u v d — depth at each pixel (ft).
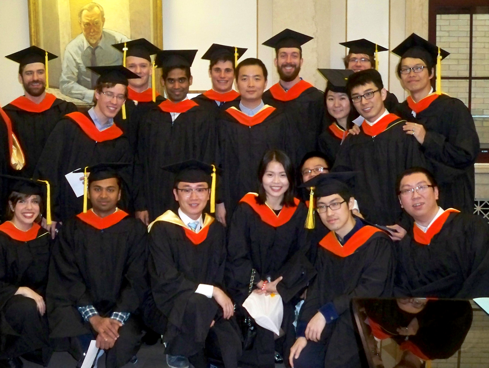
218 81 15.28
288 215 11.89
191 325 10.76
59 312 11.19
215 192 13.26
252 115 13.73
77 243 11.75
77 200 12.97
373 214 12.14
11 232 11.85
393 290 10.59
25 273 11.89
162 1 18.74
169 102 14.21
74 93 18.53
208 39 18.81
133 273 11.75
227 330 10.94
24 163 14.12
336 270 10.59
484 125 19.63
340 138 13.78
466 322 7.22
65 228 11.91
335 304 9.95
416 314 7.45
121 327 11.15
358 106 12.32
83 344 11.28
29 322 11.19
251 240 11.91
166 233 11.46
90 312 11.23
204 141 13.92
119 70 12.94
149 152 14.03
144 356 12.24
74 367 11.85
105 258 11.78
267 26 18.69
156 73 18.44
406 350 6.50
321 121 14.97
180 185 11.51
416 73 12.88
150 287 11.84
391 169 12.07
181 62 14.28
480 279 10.01
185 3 18.75
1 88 18.69
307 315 10.61
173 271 11.14
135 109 15.12
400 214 12.01
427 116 12.82
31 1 18.16
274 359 11.25
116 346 10.86
